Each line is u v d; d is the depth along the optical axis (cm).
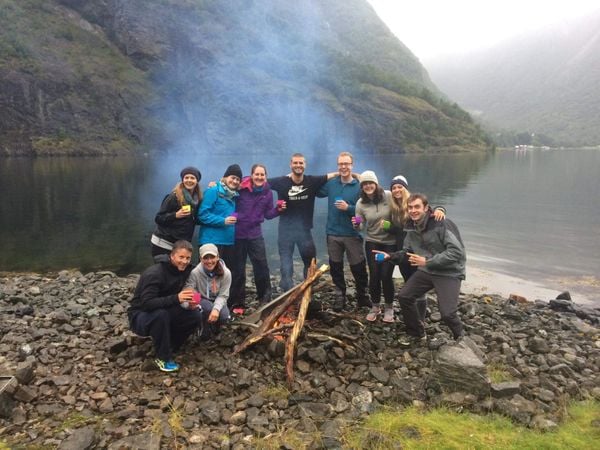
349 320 643
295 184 708
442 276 577
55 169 4916
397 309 738
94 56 9788
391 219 644
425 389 478
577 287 1105
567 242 1609
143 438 389
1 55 8106
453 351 478
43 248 1520
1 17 9219
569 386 487
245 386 475
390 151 10600
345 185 692
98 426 415
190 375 503
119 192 3020
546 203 2628
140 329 512
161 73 10125
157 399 454
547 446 380
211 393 466
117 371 512
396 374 514
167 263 517
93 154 7769
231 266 671
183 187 618
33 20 9756
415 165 6234
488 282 1136
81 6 10850
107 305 760
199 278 553
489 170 5388
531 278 1177
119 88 9119
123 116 8775
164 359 507
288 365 491
